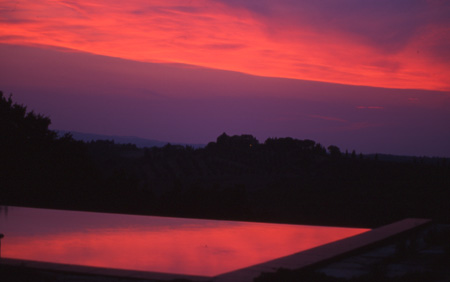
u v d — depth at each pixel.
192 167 66.25
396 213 31.91
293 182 57.66
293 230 12.25
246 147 79.94
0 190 22.56
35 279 5.84
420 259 8.12
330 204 39.75
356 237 9.56
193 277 5.88
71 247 8.94
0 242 9.38
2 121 23.77
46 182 23.86
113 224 12.42
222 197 24.08
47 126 25.70
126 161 62.47
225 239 10.35
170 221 13.44
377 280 6.27
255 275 6.00
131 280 5.85
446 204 36.94
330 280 5.91
